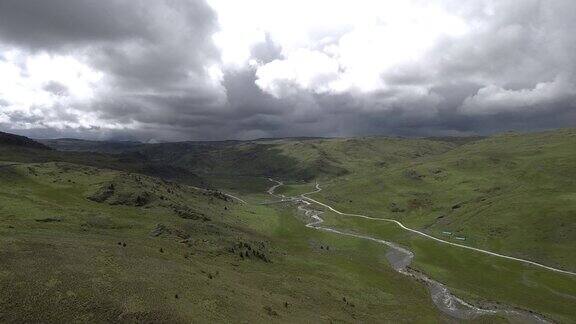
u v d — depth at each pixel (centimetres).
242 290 7794
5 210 10356
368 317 8575
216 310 6225
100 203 13588
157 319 5369
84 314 5091
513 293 12588
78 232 9606
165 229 11419
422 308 10000
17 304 4934
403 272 13738
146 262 7575
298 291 9106
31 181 14438
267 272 10250
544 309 11350
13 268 5678
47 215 10575
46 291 5316
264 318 6562
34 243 6856
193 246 10681
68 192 13988
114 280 6122
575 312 11269
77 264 6388
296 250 14550
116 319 5166
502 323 9688
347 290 10256
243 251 11512
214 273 8512
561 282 13812
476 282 13500
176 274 7362
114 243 8694
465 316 9975
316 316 7588
